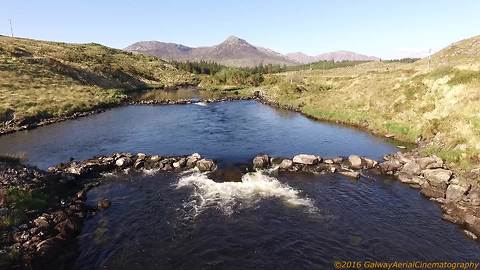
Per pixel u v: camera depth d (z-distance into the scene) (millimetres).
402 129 40594
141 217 20531
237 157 31828
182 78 156500
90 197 23406
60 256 16266
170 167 29219
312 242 17766
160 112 62562
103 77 105625
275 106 70875
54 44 160125
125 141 39125
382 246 17375
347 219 20219
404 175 26516
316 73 159000
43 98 60031
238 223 19734
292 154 33094
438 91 43156
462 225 19328
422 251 16938
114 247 17344
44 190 22031
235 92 104562
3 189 19797
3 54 82000
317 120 53594
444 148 30688
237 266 15820
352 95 60031
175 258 16438
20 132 44000
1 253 15125
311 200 22859
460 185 22938
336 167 29031
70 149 35594
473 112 33750
